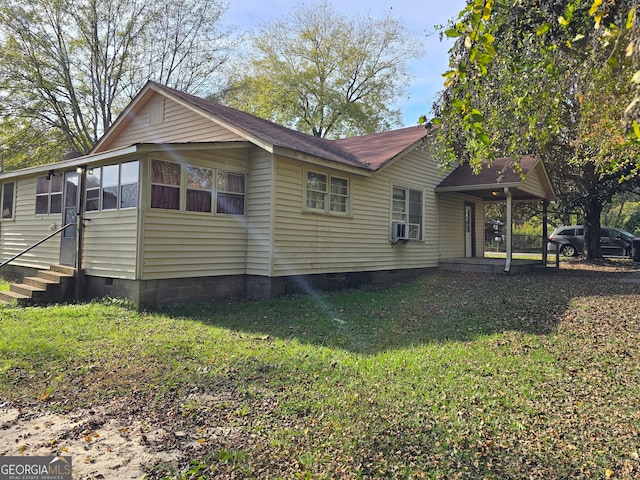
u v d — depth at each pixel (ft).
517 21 17.03
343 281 37.91
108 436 11.23
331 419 12.16
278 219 32.12
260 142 30.32
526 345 19.30
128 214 27.96
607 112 16.02
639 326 21.81
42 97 73.97
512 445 10.82
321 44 101.50
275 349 18.94
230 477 9.42
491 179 45.93
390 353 18.34
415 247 46.26
